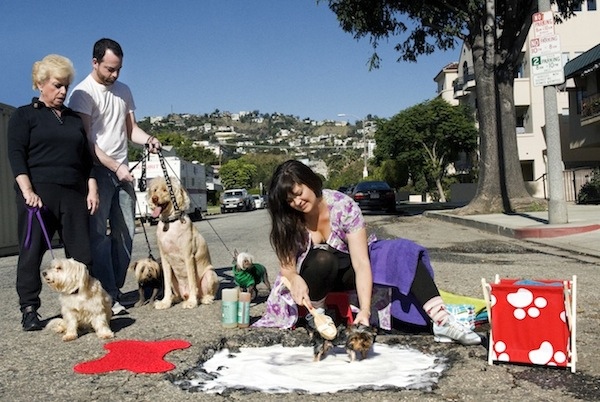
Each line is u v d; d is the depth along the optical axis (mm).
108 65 5395
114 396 3131
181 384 3297
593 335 4078
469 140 39656
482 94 17859
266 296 6105
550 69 11664
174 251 5477
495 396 2986
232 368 3619
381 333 4273
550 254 8852
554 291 3375
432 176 41188
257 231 16266
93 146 5348
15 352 4086
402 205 34000
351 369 3516
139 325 4805
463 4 18281
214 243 12781
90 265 5027
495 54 18250
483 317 4434
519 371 3379
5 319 5328
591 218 12906
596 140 24266
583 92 25156
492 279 6555
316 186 3822
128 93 5859
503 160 18094
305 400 2980
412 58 21234
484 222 13484
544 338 3400
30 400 3111
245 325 4594
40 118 4832
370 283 3861
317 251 4023
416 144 41000
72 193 4945
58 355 3979
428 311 3953
